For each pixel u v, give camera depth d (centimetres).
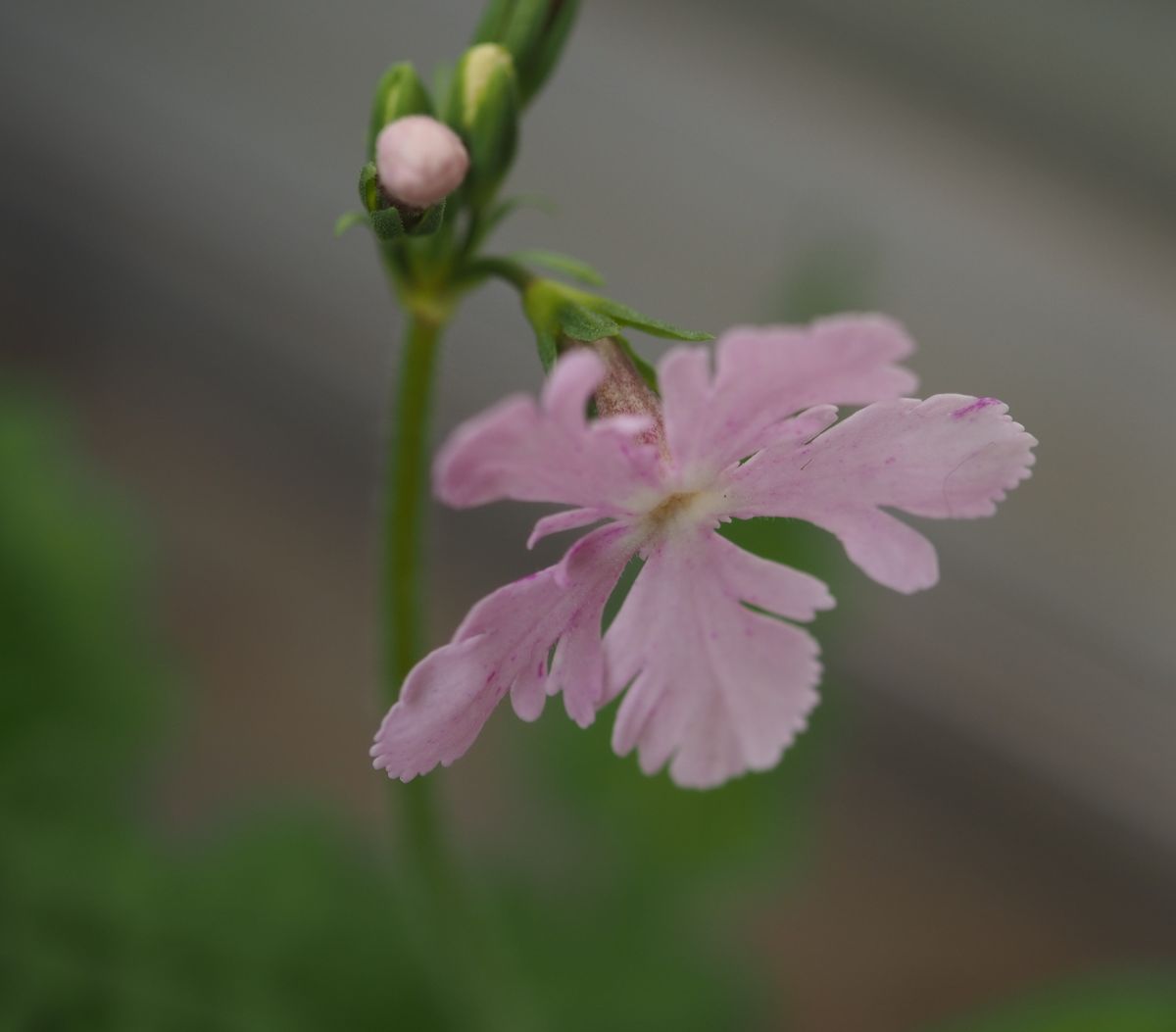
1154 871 37
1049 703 37
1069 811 37
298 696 38
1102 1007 25
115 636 29
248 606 40
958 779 38
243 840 28
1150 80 37
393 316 42
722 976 29
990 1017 27
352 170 42
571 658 20
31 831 27
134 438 42
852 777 38
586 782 27
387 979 27
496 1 21
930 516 19
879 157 38
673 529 19
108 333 45
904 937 35
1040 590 37
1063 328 36
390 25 41
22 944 26
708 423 18
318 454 44
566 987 28
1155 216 37
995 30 37
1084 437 36
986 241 37
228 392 44
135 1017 26
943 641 38
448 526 42
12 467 28
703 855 27
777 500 19
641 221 39
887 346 18
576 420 18
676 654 20
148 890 27
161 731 29
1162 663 36
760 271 39
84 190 44
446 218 21
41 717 28
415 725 19
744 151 39
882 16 38
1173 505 36
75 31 43
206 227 43
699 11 40
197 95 43
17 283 44
